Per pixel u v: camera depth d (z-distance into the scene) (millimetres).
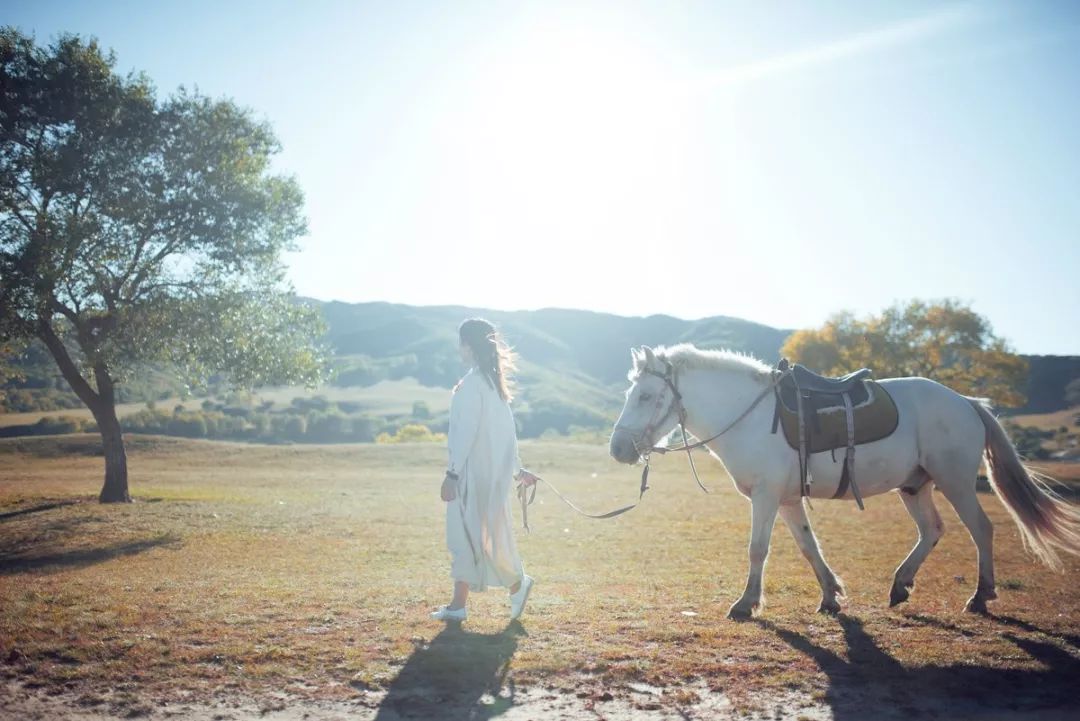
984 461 7191
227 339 21141
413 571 9570
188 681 4801
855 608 6969
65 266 18125
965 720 4348
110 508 18094
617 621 6309
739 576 9383
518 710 4414
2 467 38031
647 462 7105
